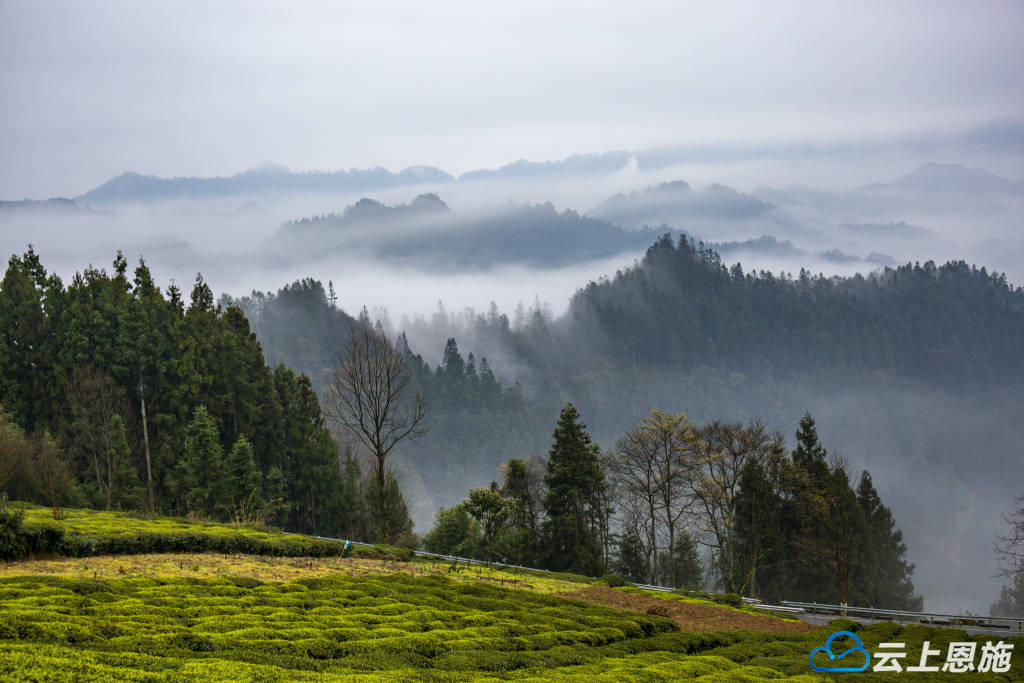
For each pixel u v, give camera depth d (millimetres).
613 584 50000
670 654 28141
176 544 37156
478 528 78000
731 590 67125
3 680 13742
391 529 85750
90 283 89688
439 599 30594
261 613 24703
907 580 87625
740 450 68438
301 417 91938
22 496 58031
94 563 30922
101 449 70750
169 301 96750
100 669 15273
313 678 17562
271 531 49344
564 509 69000
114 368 78125
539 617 30125
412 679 18906
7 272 82875
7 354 76375
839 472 78000
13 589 22453
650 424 72375
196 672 16375
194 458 70625
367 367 65250
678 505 83125
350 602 28344
